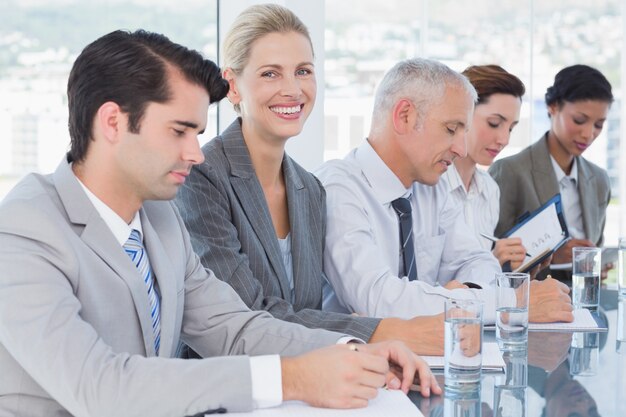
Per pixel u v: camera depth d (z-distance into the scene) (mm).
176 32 4066
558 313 2590
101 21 3955
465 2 4469
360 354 1752
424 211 3172
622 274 3062
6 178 3883
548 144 4262
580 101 4137
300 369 1715
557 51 4656
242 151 2631
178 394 1647
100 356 1671
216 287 2205
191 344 2186
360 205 2875
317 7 4102
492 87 3713
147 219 2006
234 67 2664
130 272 1855
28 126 3889
